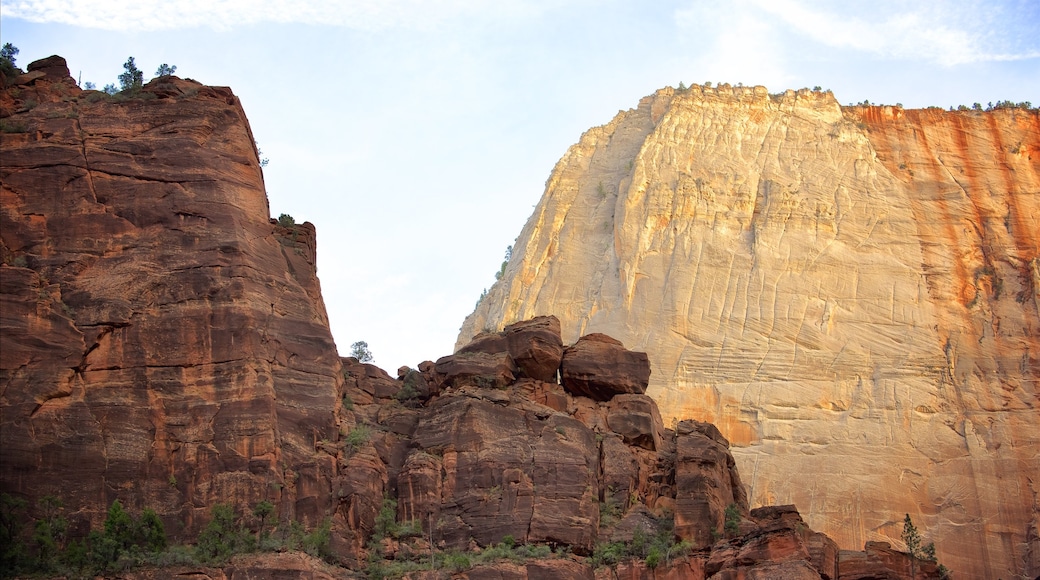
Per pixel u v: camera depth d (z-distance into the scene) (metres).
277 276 85.75
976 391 157.12
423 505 83.31
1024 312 165.75
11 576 74.38
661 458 90.06
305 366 84.31
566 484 84.31
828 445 151.88
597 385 92.75
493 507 83.06
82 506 77.81
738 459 151.12
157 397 80.69
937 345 161.00
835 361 159.00
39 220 84.06
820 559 81.94
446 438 85.69
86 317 81.44
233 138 87.94
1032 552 143.00
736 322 162.25
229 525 77.94
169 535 78.25
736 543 81.44
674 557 81.38
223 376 81.44
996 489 148.12
